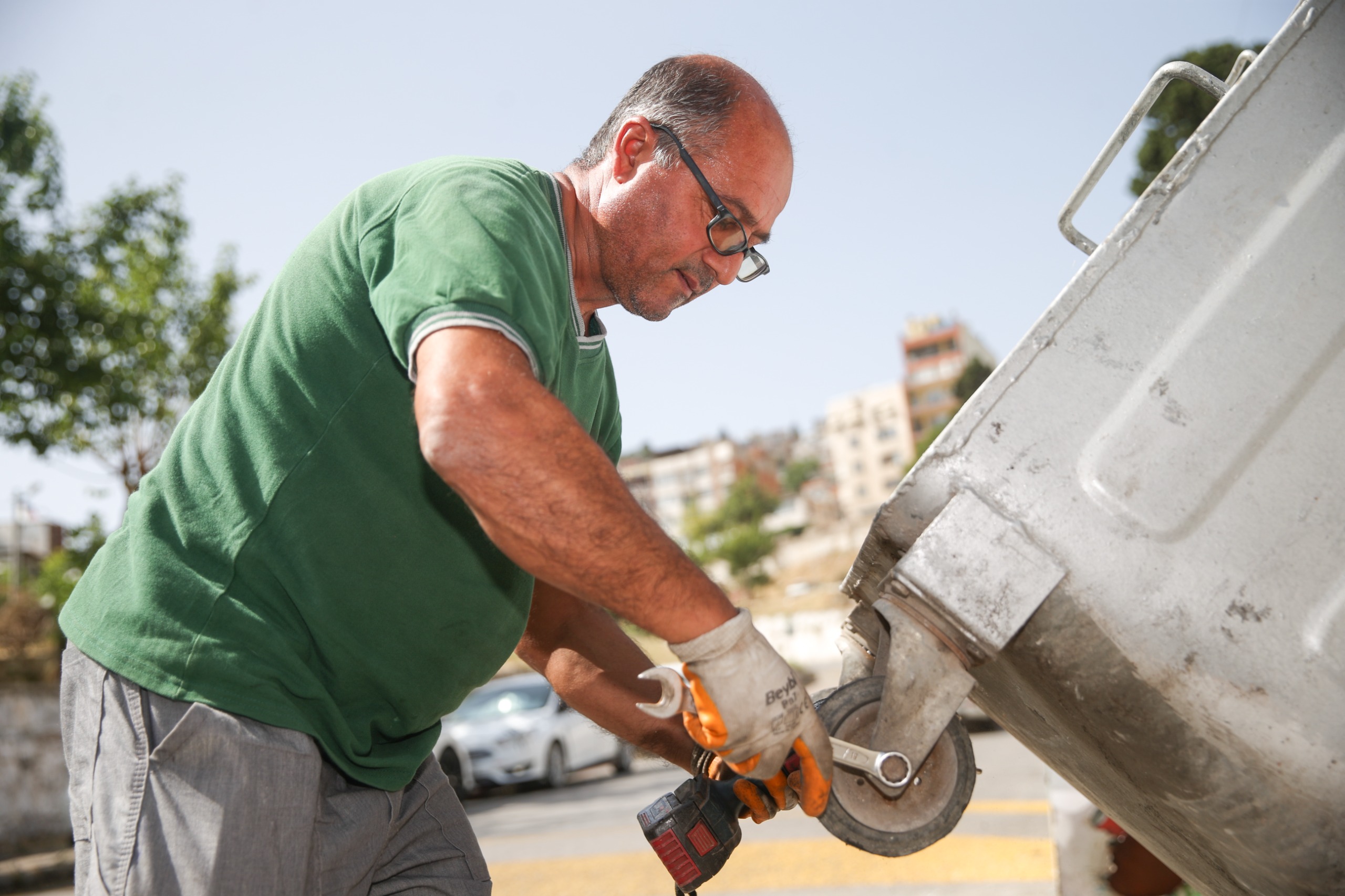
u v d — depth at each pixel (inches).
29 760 500.4
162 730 57.5
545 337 51.9
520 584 69.8
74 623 62.7
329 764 62.8
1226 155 50.1
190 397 543.5
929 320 3673.7
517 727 500.7
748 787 64.9
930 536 48.9
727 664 48.4
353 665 62.6
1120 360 49.4
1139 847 133.9
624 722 79.0
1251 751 45.8
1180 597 46.9
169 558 60.5
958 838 249.8
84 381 488.7
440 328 49.6
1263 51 50.7
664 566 47.7
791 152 70.0
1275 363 48.3
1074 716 51.2
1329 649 45.7
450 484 47.7
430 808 71.4
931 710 50.0
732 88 67.7
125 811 56.6
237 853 55.4
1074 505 48.3
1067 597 47.8
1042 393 49.7
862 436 3607.3
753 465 3823.8
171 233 527.2
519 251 53.9
